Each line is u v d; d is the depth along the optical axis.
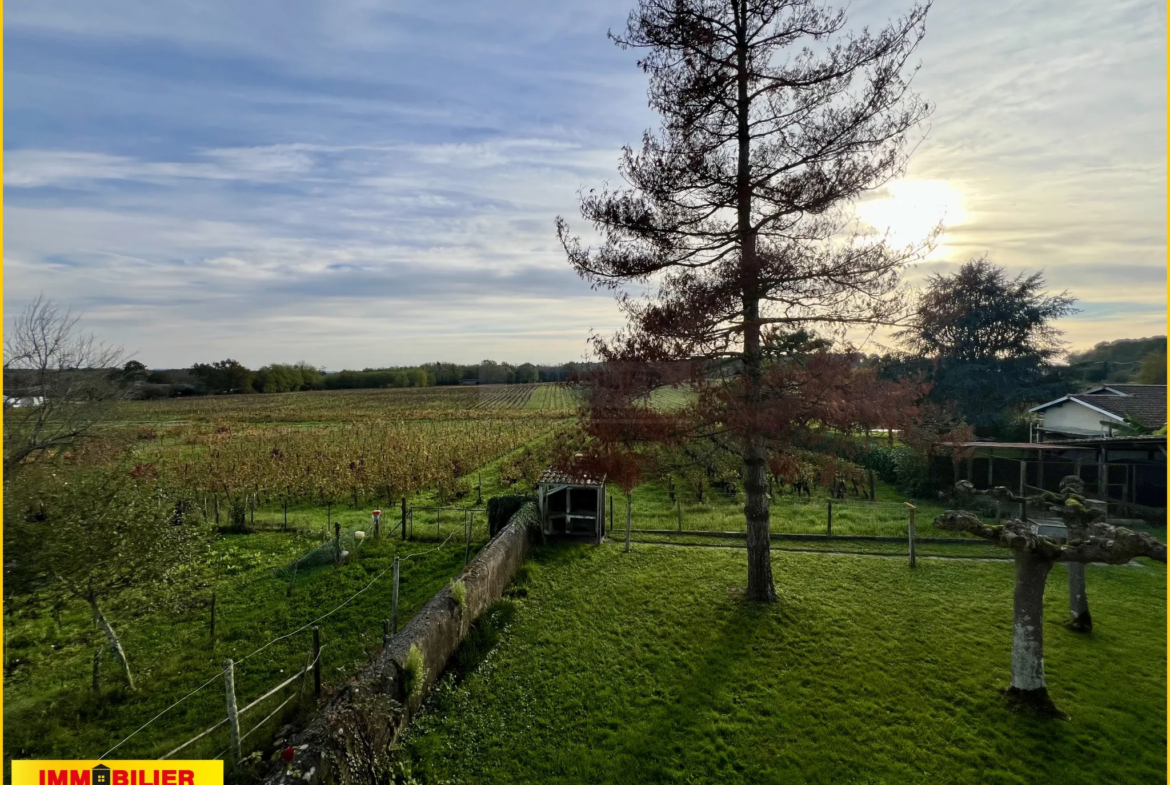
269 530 16.02
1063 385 25.23
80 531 7.11
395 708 5.85
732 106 9.05
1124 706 6.51
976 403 24.25
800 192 8.36
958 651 7.72
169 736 6.60
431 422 42.03
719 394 8.30
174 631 9.52
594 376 8.36
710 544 12.99
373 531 14.95
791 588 9.88
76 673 8.14
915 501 17.55
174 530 8.60
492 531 14.07
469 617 8.28
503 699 6.81
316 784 4.46
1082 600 8.38
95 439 9.41
